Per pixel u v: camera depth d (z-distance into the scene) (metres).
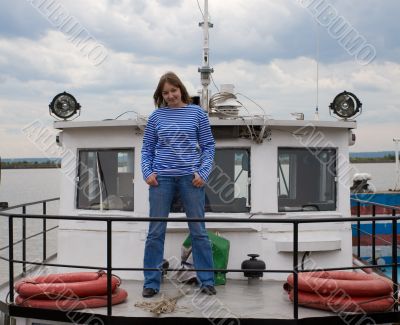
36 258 10.66
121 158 6.25
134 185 6.11
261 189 6.02
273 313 4.70
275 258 5.96
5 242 12.17
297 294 4.58
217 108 6.55
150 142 5.39
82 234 6.19
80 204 6.30
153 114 5.38
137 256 6.05
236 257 5.98
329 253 6.09
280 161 6.12
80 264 6.18
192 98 6.32
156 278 5.25
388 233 10.26
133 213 6.10
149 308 4.83
